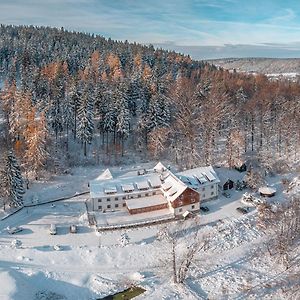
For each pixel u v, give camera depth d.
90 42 194.12
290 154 93.50
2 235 62.12
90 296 50.78
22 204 71.38
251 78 169.50
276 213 66.62
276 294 50.91
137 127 102.19
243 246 61.03
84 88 100.75
